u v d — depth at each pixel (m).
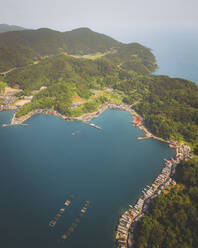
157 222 191.38
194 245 170.88
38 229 190.62
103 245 179.38
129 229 190.88
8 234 185.62
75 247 176.88
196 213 193.38
